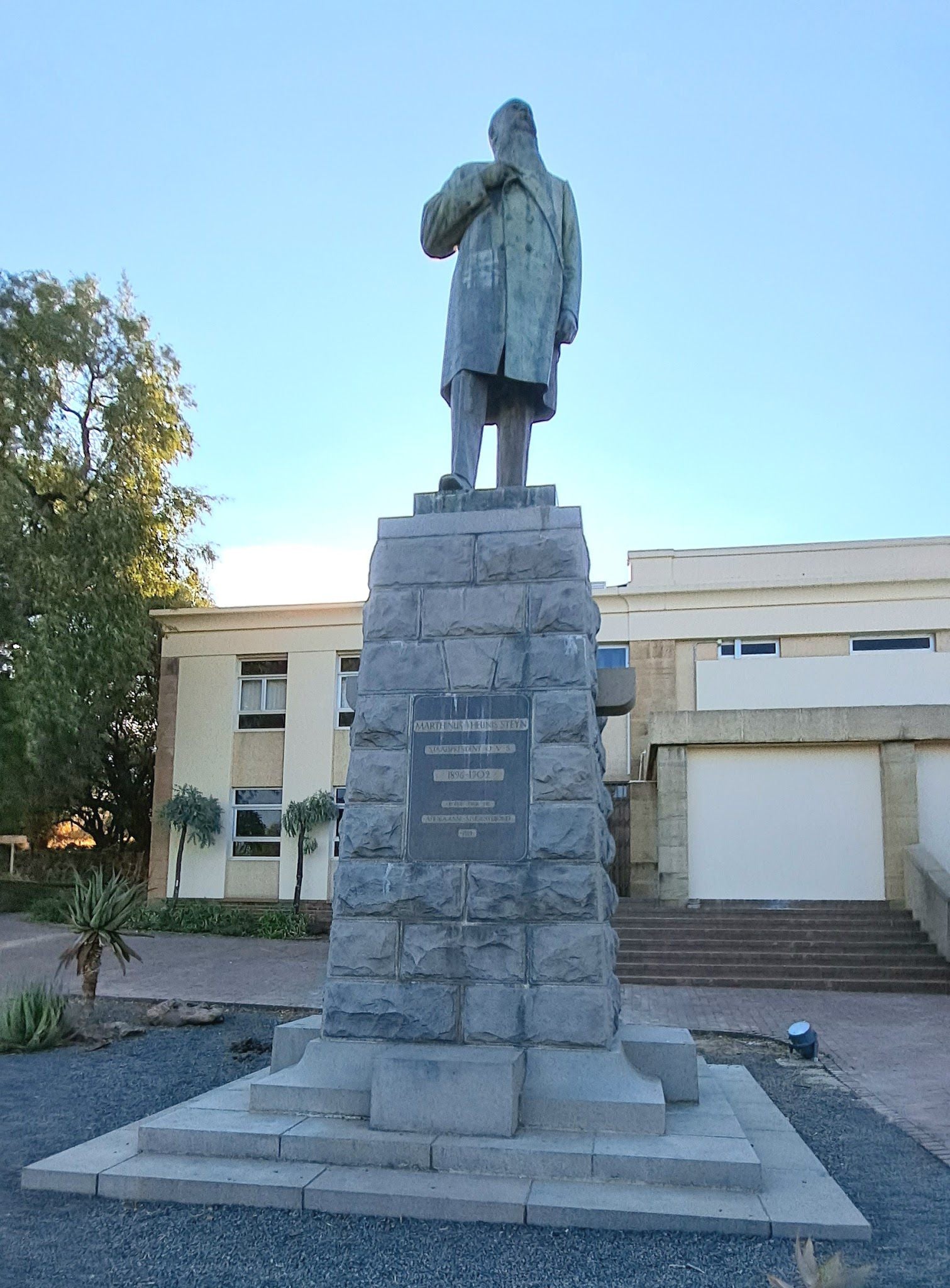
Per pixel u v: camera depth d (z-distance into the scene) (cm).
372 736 711
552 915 659
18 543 2494
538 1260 486
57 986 1477
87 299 2667
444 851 682
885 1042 1217
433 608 727
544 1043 642
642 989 1652
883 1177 650
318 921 2434
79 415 2686
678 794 2117
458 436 802
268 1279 468
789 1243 509
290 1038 716
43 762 2617
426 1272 473
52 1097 840
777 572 2777
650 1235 515
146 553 2744
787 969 1717
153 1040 1127
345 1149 588
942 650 2530
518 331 812
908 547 2734
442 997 657
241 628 2825
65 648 2452
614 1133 605
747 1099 767
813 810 2095
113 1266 481
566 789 677
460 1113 601
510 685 703
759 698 2566
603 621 2683
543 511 732
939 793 2067
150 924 2367
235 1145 601
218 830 2706
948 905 1723
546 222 837
